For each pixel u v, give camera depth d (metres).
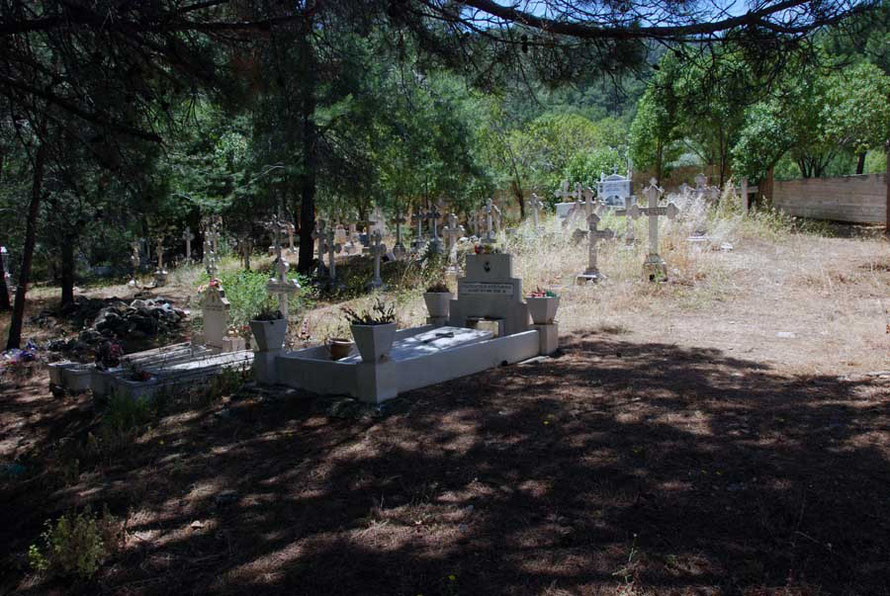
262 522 4.37
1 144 7.23
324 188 20.58
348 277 18.94
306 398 6.80
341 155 19.11
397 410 6.19
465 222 27.14
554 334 8.42
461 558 3.73
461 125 20.53
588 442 5.20
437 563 3.70
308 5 5.32
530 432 5.51
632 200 15.59
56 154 6.22
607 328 9.92
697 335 9.31
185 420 6.64
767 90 5.96
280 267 11.52
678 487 4.33
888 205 17.91
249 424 6.32
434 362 7.02
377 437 5.61
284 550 3.99
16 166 11.42
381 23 5.91
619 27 5.57
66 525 4.09
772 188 23.56
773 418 5.47
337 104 16.23
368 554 3.85
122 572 3.92
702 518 3.93
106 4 4.48
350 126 18.31
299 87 6.27
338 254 25.89
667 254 14.41
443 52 6.29
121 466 5.66
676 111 6.39
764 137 21.36
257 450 5.64
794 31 5.31
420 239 22.03
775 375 6.91
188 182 14.47
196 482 5.11
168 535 4.32
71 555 3.94
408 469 4.98
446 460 5.09
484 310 8.99
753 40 5.46
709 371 7.15
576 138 34.06
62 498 5.11
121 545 4.21
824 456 4.65
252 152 18.94
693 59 5.79
